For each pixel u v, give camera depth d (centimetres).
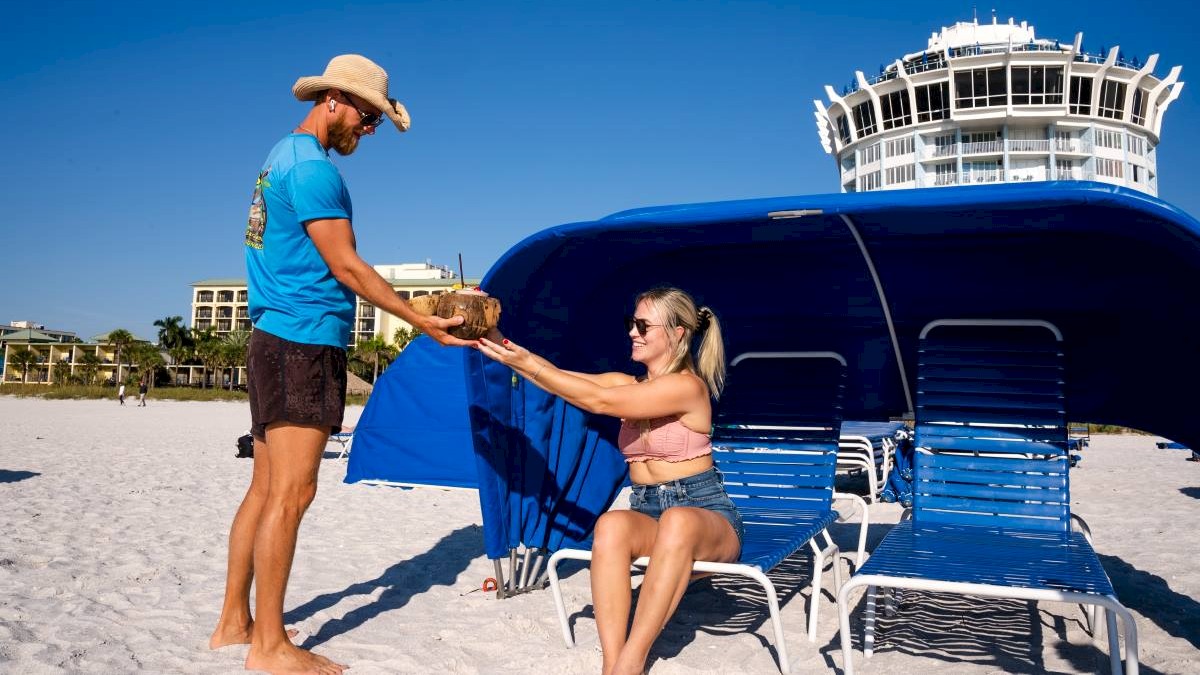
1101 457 1404
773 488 454
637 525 296
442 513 734
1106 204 283
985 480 413
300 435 305
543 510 437
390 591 444
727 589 446
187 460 1185
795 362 501
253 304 311
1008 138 6412
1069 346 450
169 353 9094
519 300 397
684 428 331
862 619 388
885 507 818
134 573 471
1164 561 524
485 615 393
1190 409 422
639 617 276
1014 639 356
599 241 389
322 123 330
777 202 319
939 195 296
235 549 337
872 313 467
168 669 309
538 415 425
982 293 430
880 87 6744
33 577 451
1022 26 6788
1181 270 339
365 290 305
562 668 317
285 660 307
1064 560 315
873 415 539
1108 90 6438
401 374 762
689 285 466
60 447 1366
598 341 469
